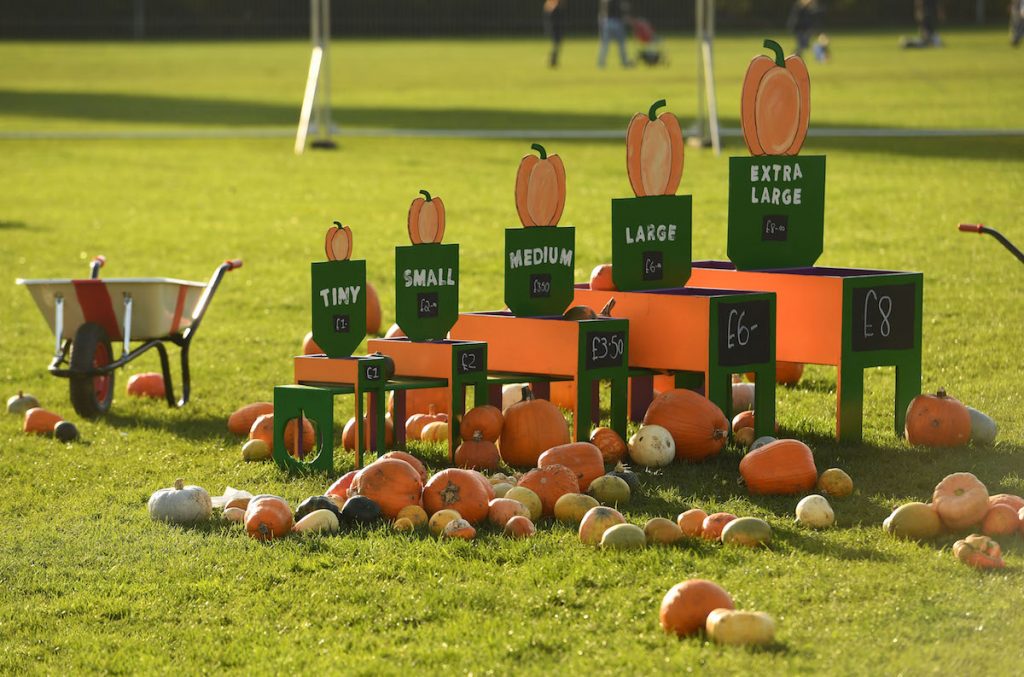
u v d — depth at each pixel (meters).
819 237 17.45
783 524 13.05
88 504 14.34
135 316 18.67
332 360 15.44
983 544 11.75
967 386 19.17
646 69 103.69
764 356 16.28
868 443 16.38
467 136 59.91
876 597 11.03
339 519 13.30
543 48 139.50
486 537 12.80
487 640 10.39
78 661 10.34
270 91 87.38
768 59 17.00
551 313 16.62
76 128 66.50
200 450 16.77
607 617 10.77
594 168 48.88
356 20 169.38
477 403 16.12
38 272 31.56
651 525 12.48
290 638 10.62
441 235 16.17
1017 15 116.12
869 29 158.38
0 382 21.42
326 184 46.47
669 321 16.23
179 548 12.70
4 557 12.59
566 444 15.34
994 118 61.66
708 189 42.53
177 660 10.32
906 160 48.38
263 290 29.05
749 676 9.59
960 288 26.72
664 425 15.58
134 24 164.88
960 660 9.75
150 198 44.12
